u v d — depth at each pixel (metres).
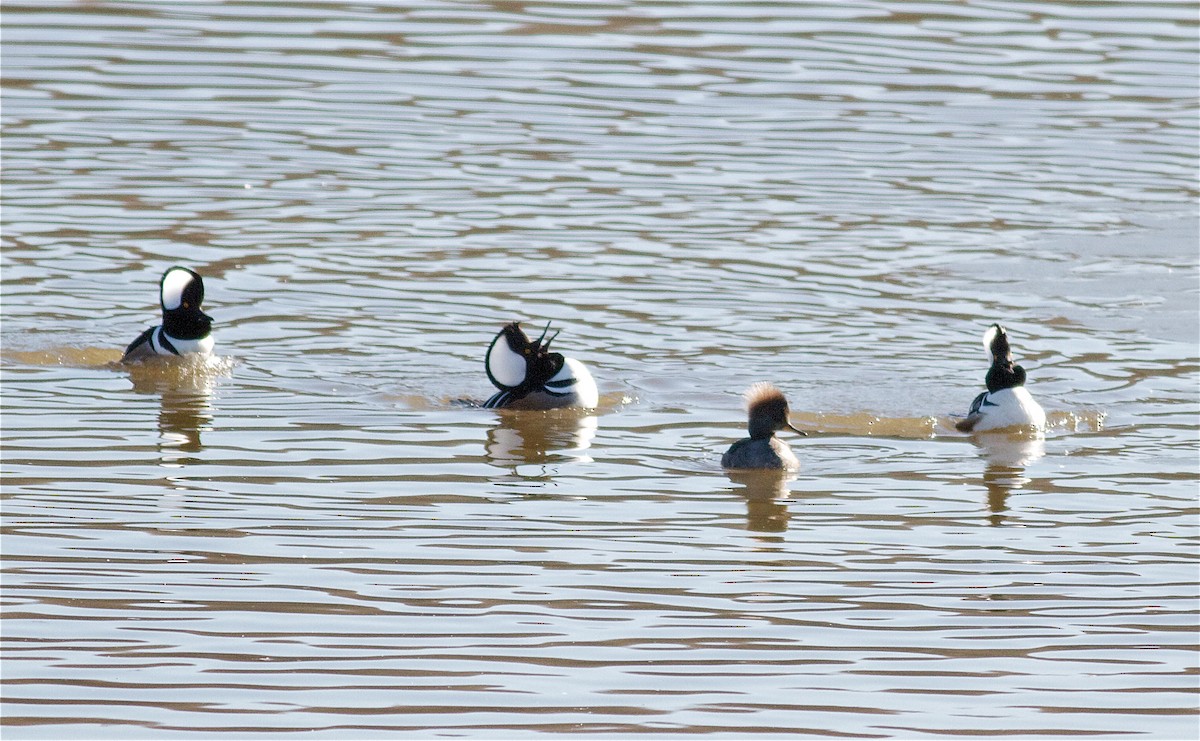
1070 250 22.56
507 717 10.26
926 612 11.84
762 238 22.64
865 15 34.22
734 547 13.04
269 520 13.44
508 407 16.70
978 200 24.64
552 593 12.07
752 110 28.42
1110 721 10.31
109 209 23.30
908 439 15.95
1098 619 11.74
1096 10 34.91
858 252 22.19
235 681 10.64
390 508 13.80
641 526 13.50
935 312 20.00
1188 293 20.91
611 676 10.80
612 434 16.02
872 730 10.16
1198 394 17.28
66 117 27.41
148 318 19.53
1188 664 11.06
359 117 27.78
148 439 15.54
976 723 10.27
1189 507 14.04
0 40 31.25
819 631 11.51
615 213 23.53
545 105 28.52
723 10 34.41
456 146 26.45
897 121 28.09
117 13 33.41
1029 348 18.77
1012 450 15.61
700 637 11.39
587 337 18.86
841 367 18.03
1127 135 27.83
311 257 21.56
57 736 9.97
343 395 17.06
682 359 18.25
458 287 20.52
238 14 33.62
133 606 11.71
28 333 18.77
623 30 32.97
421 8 34.31
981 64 31.19
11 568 12.30
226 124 27.28
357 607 11.76
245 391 17.14
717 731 10.13
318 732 10.05
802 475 14.87
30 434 15.59
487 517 13.62
